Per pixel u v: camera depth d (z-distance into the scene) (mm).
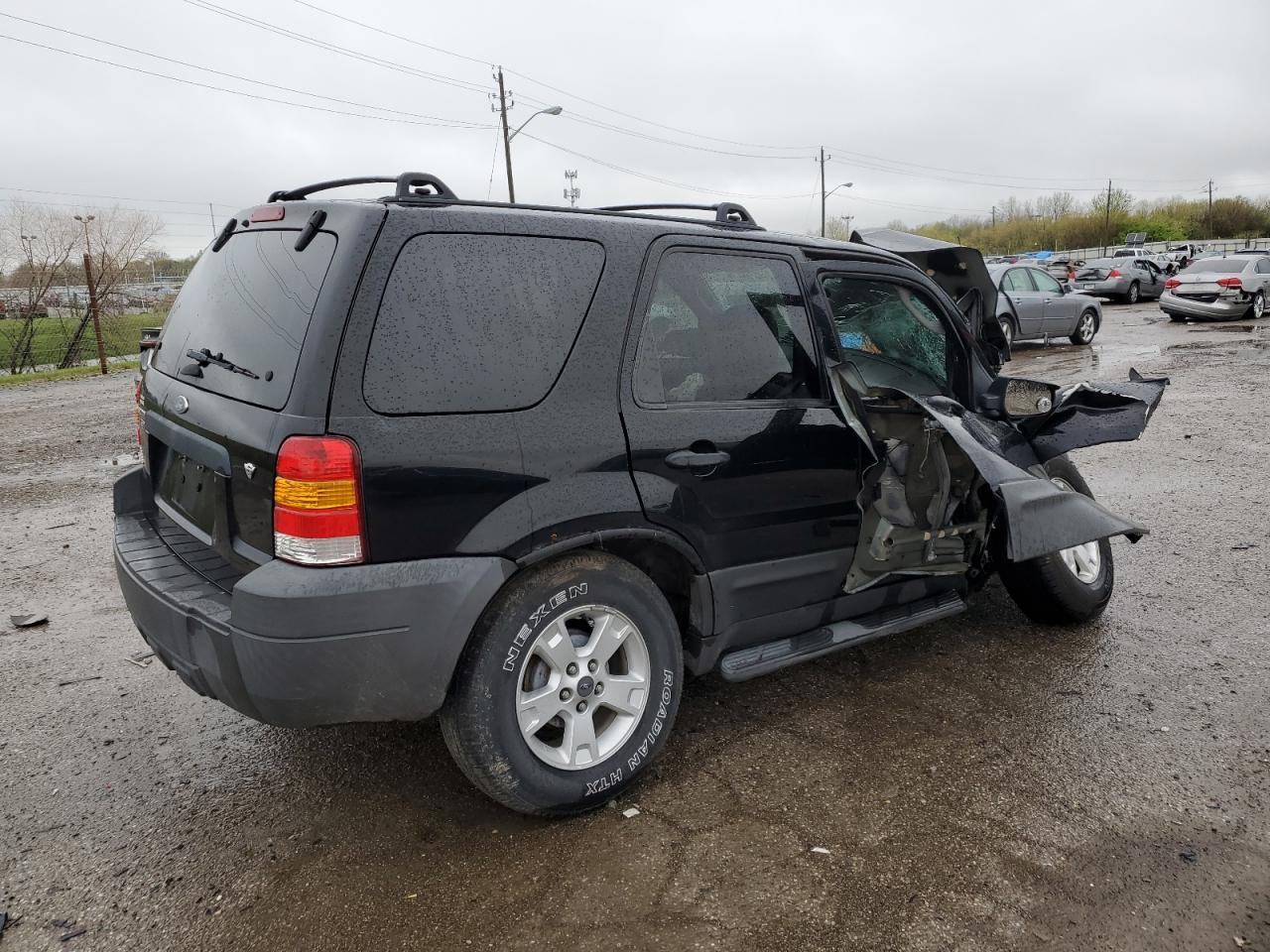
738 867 2590
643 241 2953
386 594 2383
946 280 4430
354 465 2352
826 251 3500
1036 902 2439
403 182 2682
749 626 3246
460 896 2473
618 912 2404
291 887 2523
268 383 2459
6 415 12234
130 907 2445
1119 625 4383
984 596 4816
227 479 2584
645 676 2912
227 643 2406
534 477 2613
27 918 2404
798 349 3314
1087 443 3852
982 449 3334
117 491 3414
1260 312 21672
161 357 3264
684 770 3117
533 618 2633
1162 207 102312
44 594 4965
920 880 2531
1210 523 6039
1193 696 3645
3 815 2875
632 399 2838
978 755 3203
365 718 2471
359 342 2395
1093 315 17719
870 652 4113
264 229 2873
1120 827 2777
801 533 3273
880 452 3482
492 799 2850
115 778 3094
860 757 3193
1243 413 10070
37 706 3629
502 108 36125
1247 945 2291
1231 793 2963
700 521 2980
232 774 3117
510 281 2672
